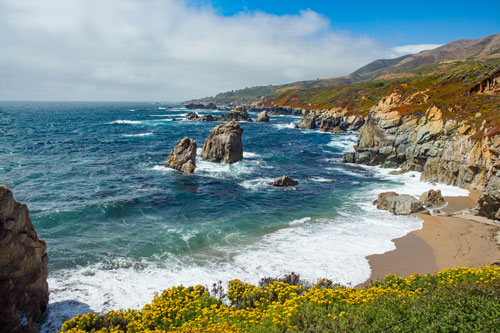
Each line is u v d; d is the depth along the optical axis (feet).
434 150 120.16
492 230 62.39
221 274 46.78
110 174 113.80
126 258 52.13
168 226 67.67
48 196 84.38
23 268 31.89
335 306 27.35
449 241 58.70
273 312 27.07
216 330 24.64
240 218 73.72
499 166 75.10
